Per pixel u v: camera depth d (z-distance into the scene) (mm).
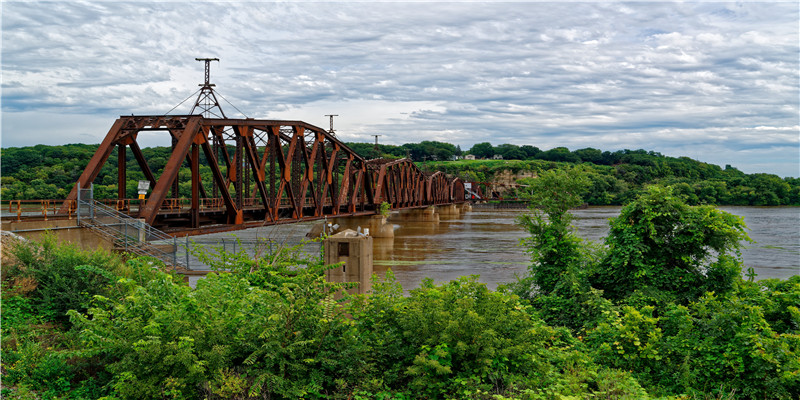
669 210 18078
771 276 43438
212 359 9750
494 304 11727
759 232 88438
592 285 19141
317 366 10719
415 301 12094
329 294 11586
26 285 13742
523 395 9938
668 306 15789
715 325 12445
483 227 109312
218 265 16078
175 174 31562
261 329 10453
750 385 11375
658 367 12516
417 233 93188
